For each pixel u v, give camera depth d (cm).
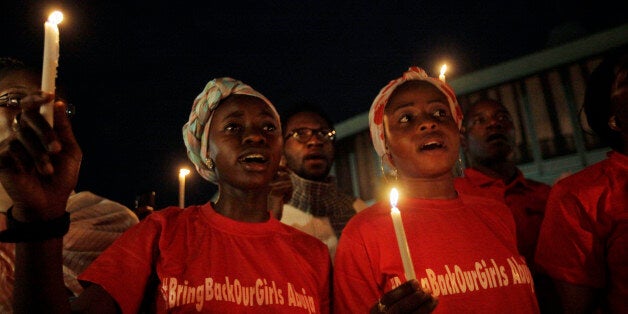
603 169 223
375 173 860
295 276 192
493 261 203
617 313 201
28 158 128
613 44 670
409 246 206
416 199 226
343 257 211
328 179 383
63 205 139
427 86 243
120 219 259
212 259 181
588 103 249
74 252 231
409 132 227
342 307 200
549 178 713
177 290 169
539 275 234
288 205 364
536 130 728
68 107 163
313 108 390
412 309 143
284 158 374
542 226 230
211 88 214
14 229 132
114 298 161
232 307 170
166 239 182
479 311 189
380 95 248
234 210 203
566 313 210
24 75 211
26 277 137
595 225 211
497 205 237
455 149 229
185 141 228
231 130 204
